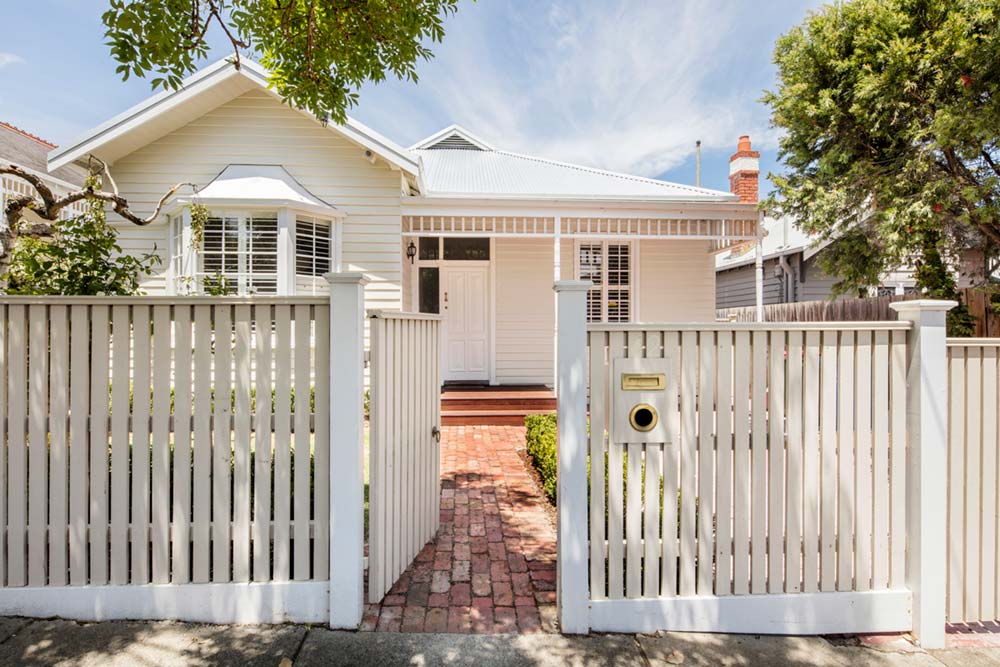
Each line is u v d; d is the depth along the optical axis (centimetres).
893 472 274
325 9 356
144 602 266
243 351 268
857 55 716
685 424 269
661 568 274
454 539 379
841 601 271
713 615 269
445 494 479
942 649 262
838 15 737
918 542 268
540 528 400
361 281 269
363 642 256
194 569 268
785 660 250
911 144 696
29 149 1016
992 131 595
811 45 758
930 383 267
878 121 704
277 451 269
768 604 270
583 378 265
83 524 267
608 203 823
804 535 272
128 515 270
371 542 289
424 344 367
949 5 644
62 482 265
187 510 269
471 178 1004
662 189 951
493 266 962
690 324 269
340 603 266
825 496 273
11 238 341
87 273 343
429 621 274
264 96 793
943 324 267
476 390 891
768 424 271
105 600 266
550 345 970
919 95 676
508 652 250
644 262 988
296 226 762
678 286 991
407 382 336
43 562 266
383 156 751
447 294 966
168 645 249
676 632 268
